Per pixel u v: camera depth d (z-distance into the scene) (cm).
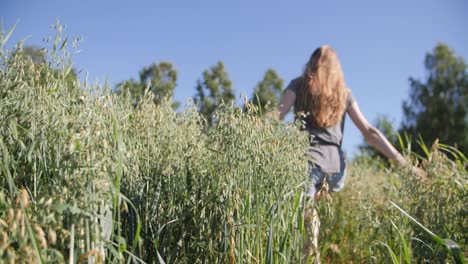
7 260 156
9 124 221
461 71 2358
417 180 346
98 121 214
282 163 264
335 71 378
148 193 270
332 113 371
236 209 245
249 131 256
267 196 260
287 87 395
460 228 313
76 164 186
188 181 278
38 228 162
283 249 249
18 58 247
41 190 207
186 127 306
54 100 233
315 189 371
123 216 251
